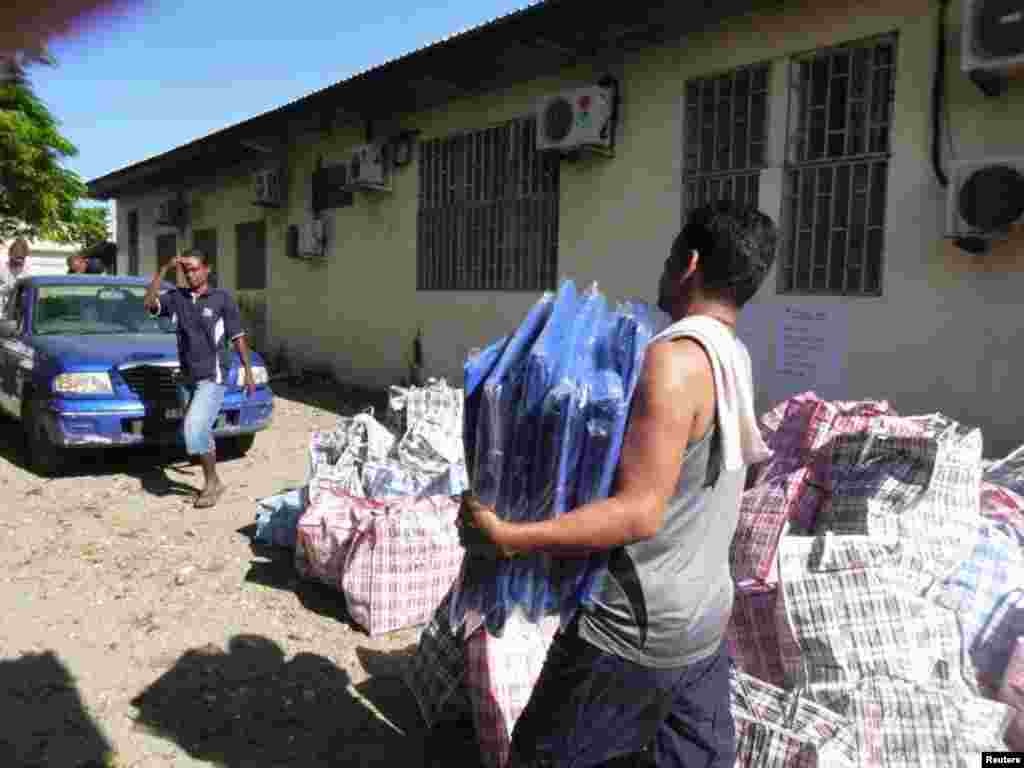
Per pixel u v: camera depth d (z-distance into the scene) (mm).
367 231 11539
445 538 4152
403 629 4098
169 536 5473
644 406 1700
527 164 9023
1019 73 5184
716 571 1857
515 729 2008
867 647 2627
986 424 5547
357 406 10562
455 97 9719
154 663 3768
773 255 1885
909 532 3121
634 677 1794
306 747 3145
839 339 6309
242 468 7328
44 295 7816
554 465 1808
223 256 15805
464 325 9883
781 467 3824
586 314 2039
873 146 6121
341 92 9969
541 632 3037
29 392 7031
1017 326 5367
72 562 4996
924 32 5715
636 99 7754
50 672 3666
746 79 6898
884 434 3525
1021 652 2674
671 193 7473
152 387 6664
